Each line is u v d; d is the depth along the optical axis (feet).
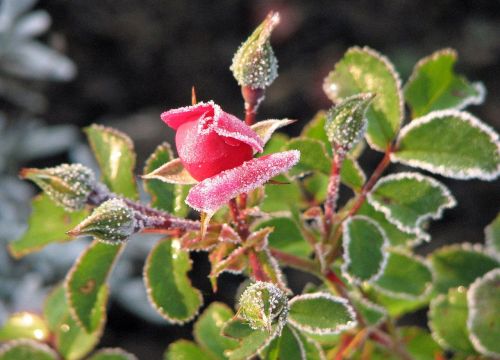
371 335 1.63
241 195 1.39
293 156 1.26
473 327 1.57
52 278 2.80
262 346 1.30
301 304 1.34
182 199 1.48
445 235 3.00
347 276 1.40
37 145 3.16
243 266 1.40
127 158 1.52
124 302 2.84
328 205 1.44
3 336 1.69
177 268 1.46
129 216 1.32
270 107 3.31
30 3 3.14
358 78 1.50
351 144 1.40
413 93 1.57
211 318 1.68
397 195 1.43
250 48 1.38
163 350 2.87
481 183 3.09
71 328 1.67
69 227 1.54
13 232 2.85
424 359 1.77
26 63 3.13
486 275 1.58
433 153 1.42
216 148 1.25
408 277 1.60
